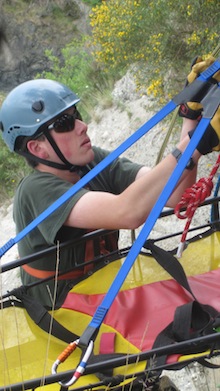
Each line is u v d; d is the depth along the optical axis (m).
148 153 7.34
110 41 7.43
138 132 2.49
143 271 2.88
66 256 2.86
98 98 9.78
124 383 2.36
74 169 2.97
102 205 2.55
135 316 2.60
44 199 2.75
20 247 2.96
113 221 2.54
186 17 6.52
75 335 2.59
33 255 2.72
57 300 2.85
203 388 4.30
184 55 6.75
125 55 7.34
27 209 2.85
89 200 2.60
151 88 7.01
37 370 2.53
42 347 2.62
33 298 2.78
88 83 10.45
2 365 2.56
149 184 2.45
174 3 6.57
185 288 2.64
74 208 2.62
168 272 2.71
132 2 7.20
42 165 2.96
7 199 10.86
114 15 7.47
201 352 2.32
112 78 9.87
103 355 2.41
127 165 3.19
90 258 2.91
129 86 9.15
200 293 2.72
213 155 6.29
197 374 4.39
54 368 2.17
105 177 3.18
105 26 7.65
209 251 3.01
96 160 3.18
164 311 2.60
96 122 9.42
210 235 3.08
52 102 2.88
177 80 6.86
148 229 2.19
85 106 9.91
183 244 2.42
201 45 6.48
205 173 6.23
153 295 2.71
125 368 2.32
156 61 6.89
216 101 2.24
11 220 9.93
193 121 2.74
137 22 7.01
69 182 3.00
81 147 2.93
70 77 12.32
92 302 2.73
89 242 2.90
